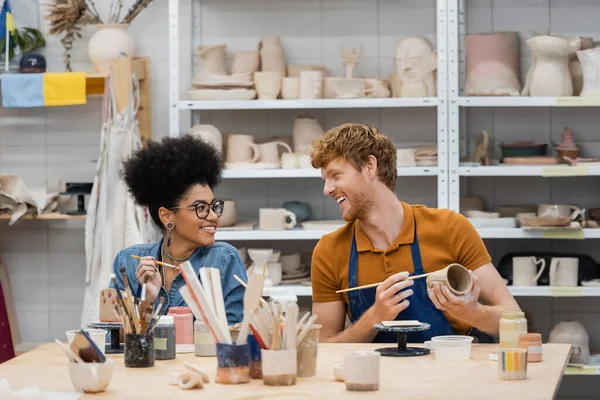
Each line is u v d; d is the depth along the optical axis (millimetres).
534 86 4379
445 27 4340
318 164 3059
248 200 4953
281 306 2238
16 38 4754
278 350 2072
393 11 4871
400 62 4426
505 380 2121
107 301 2631
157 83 4938
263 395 1967
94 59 4633
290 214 4504
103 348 2521
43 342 5023
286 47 4906
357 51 4559
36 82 4539
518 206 4668
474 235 3049
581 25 4840
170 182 2895
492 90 4383
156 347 2434
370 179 2994
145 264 2787
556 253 4562
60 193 4727
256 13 4910
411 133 4887
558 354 2494
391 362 2371
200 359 2445
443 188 4359
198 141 2979
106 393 2016
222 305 2170
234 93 4461
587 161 4379
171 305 2900
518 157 4504
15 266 5039
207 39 4930
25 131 5004
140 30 4918
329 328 3158
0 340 4781
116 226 4410
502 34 4434
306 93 4453
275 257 4531
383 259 3039
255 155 4508
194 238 2908
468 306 2615
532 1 4852
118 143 4434
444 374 2197
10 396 1992
